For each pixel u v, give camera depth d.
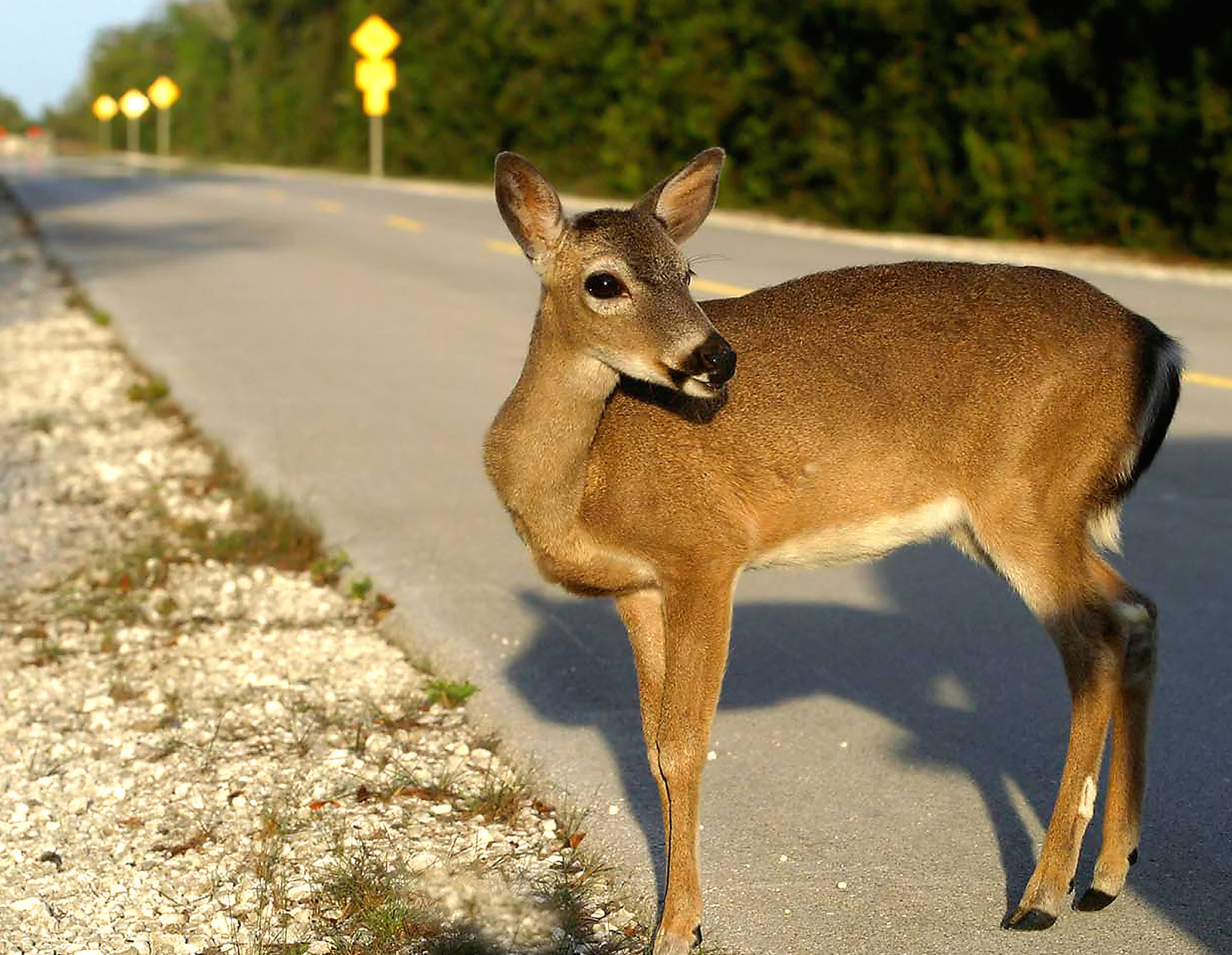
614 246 8.13
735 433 8.46
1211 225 37.84
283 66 113.31
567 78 67.81
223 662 12.56
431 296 32.47
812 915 8.44
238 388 22.94
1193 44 37.75
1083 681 8.41
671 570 8.49
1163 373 8.70
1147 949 8.03
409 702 11.67
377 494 17.28
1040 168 41.38
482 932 8.28
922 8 43.47
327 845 9.34
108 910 8.64
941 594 13.89
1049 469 8.52
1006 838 9.27
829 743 10.70
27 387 24.27
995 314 8.68
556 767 10.35
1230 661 11.95
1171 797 9.72
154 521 16.58
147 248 43.53
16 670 12.45
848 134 47.88
